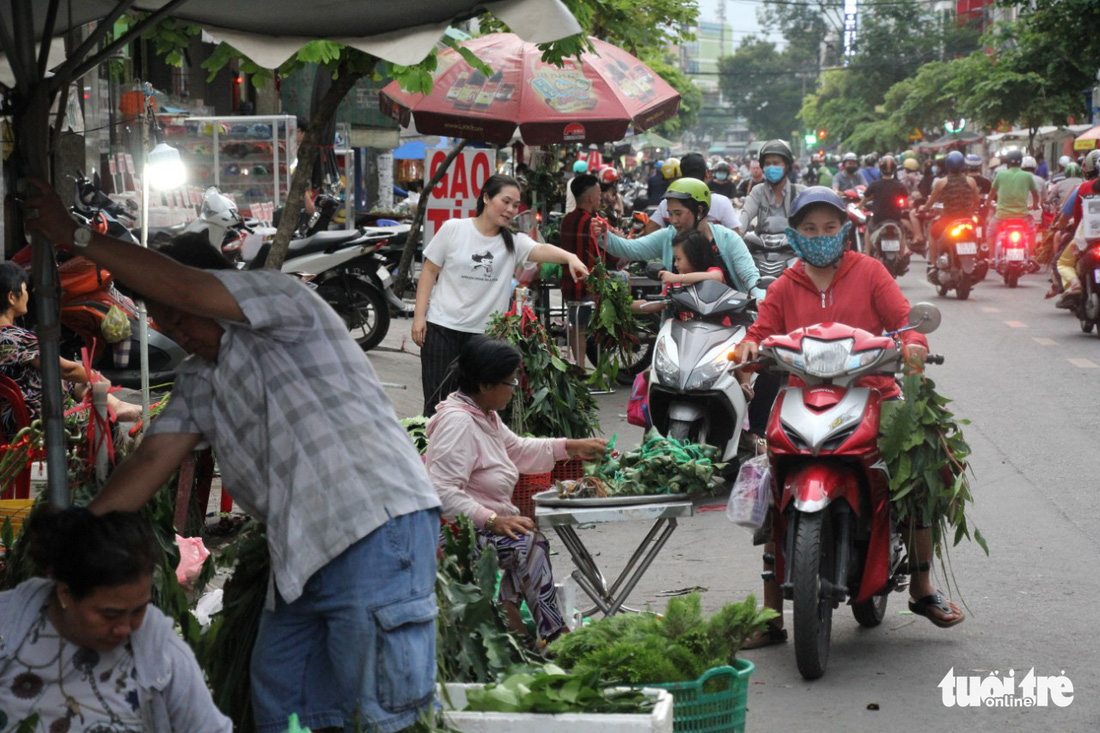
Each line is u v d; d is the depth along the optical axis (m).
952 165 20.22
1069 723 4.95
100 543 2.75
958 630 6.08
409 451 3.48
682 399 8.34
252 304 3.37
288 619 3.48
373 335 14.08
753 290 9.10
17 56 3.65
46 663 2.89
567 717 3.59
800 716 5.06
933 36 82.94
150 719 2.95
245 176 14.88
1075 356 14.50
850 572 5.75
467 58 7.19
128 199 12.02
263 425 3.38
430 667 3.43
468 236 8.23
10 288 6.87
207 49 18.69
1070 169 24.89
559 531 5.69
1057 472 9.21
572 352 11.68
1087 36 30.58
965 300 20.33
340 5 4.19
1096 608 6.34
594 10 11.19
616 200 15.83
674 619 4.30
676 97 11.91
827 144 102.62
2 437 6.80
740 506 5.45
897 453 5.56
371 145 24.11
